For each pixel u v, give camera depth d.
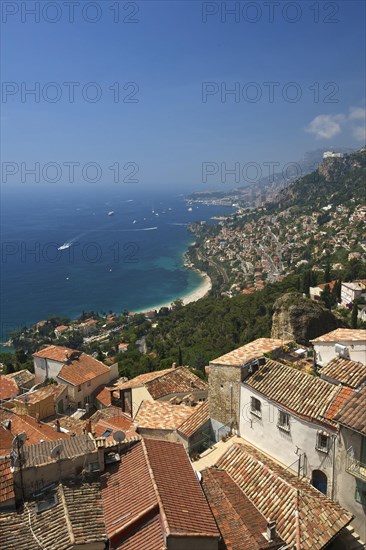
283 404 25.14
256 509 20.48
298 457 24.50
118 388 47.50
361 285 111.44
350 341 32.25
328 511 20.08
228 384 29.00
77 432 37.53
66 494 18.84
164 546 15.65
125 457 21.03
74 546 16.25
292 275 156.00
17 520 17.86
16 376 61.69
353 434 20.97
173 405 34.81
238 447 25.03
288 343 36.22
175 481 19.36
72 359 56.91
